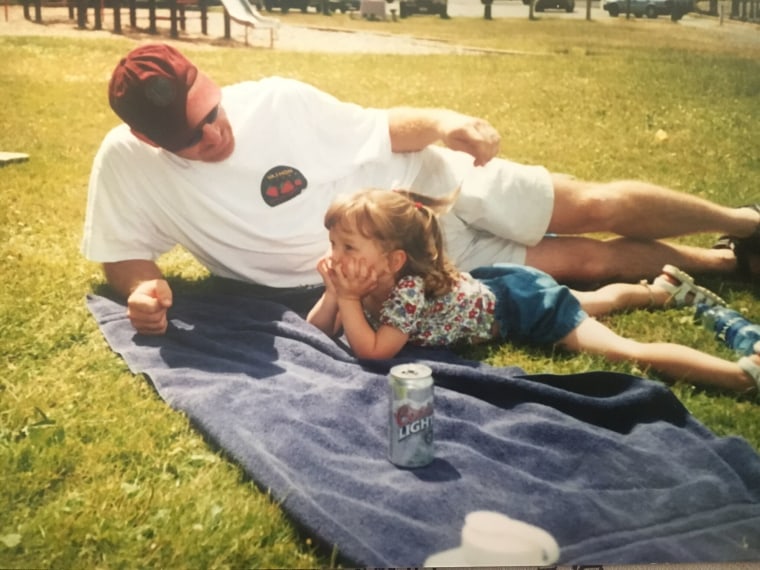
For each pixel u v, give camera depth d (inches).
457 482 82.3
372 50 245.4
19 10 252.7
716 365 99.9
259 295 120.9
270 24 244.5
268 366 100.5
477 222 119.9
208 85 107.7
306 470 83.1
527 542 75.1
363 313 103.4
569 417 91.8
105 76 207.8
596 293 116.2
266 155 112.2
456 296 105.6
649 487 83.1
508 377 95.0
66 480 85.0
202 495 82.4
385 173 119.3
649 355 101.7
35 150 168.9
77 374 102.3
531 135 185.2
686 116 202.4
